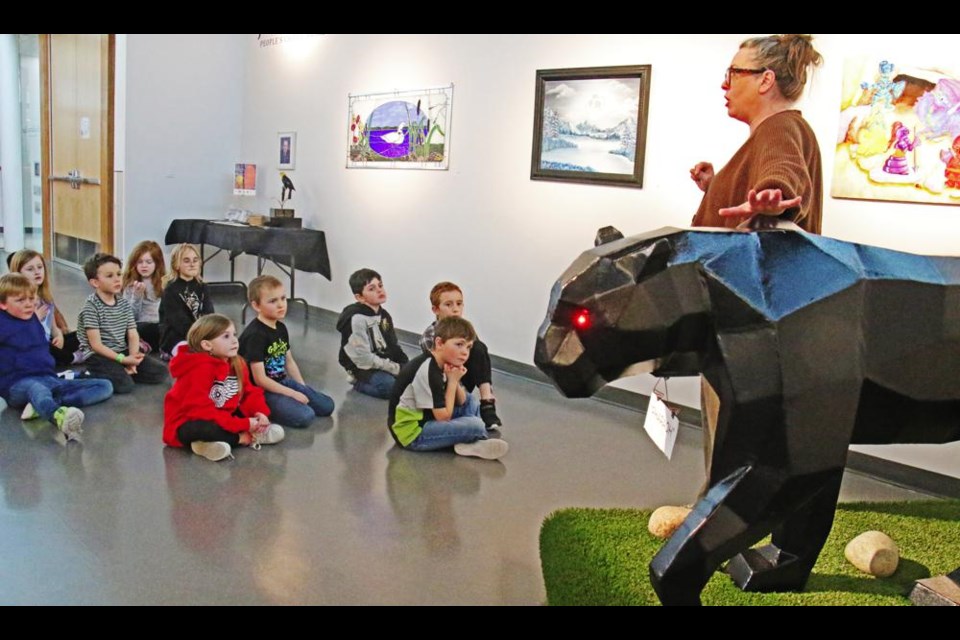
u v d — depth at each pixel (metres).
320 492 2.87
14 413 3.62
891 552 2.26
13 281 3.60
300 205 6.72
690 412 4.02
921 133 3.09
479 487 3.01
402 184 5.65
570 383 1.58
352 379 4.38
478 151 5.04
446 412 3.34
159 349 4.68
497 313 5.00
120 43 6.75
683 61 3.92
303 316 6.55
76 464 3.03
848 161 3.32
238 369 3.38
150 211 7.00
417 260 5.57
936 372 1.76
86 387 3.79
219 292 7.12
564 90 4.46
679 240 1.66
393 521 2.64
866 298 1.68
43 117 8.22
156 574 2.20
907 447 3.30
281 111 6.83
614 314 1.55
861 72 3.25
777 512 1.64
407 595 2.14
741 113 2.18
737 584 2.11
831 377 1.62
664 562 1.64
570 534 2.46
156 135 6.93
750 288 1.60
